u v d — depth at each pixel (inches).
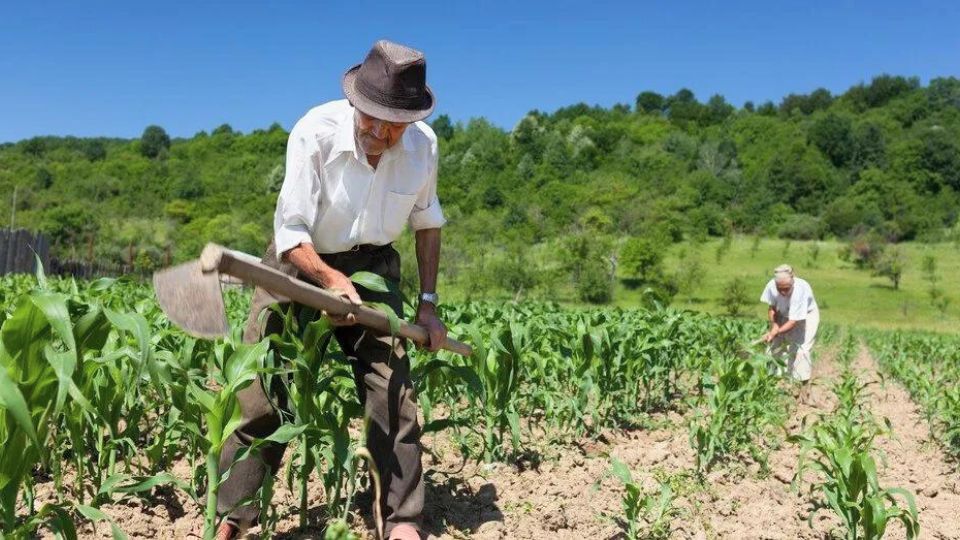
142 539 144.5
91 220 2436.0
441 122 6387.8
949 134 5024.6
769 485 213.3
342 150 132.6
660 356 313.3
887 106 6747.1
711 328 424.2
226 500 139.1
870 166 5206.7
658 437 261.9
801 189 4928.6
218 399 115.6
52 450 148.8
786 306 389.7
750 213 4564.5
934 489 219.5
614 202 3956.7
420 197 147.1
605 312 374.9
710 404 222.7
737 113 7209.6
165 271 113.7
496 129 5787.4
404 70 127.5
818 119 5689.0
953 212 4596.5
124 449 171.9
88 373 123.6
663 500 164.7
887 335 955.3
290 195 132.0
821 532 179.5
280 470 184.9
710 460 223.5
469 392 208.8
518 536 161.6
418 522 143.5
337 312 126.5
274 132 5280.5
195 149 5246.1
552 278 2214.6
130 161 4901.6
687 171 5339.6
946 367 502.6
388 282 141.7
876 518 151.9
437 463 203.8
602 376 253.6
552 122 7007.9
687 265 2527.1
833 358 741.3
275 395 140.8
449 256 2469.2
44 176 4397.1
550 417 233.0
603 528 168.7
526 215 3826.3
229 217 3034.0
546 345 269.1
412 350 238.8
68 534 108.8
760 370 264.7
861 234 3673.7
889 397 435.5
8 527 103.7
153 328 209.9
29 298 95.1
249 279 116.4
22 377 98.8
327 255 141.9
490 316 302.0
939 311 2293.3
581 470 209.3
